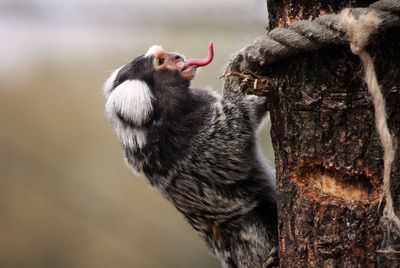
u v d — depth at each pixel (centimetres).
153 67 704
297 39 438
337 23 409
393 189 422
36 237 1616
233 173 629
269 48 459
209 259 1481
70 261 1595
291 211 480
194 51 1153
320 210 455
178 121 664
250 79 480
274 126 500
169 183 667
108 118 737
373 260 427
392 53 416
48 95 1694
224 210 638
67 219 1647
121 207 1518
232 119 630
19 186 1647
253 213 629
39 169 1570
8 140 1582
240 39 1018
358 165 437
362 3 425
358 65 427
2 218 1598
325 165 454
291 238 478
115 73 766
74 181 1548
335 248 443
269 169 657
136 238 1488
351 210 439
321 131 452
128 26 1225
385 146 389
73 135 1652
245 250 629
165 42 1173
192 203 660
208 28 1118
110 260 1576
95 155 1627
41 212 1638
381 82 419
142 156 682
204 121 652
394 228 413
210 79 1105
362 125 433
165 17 1162
